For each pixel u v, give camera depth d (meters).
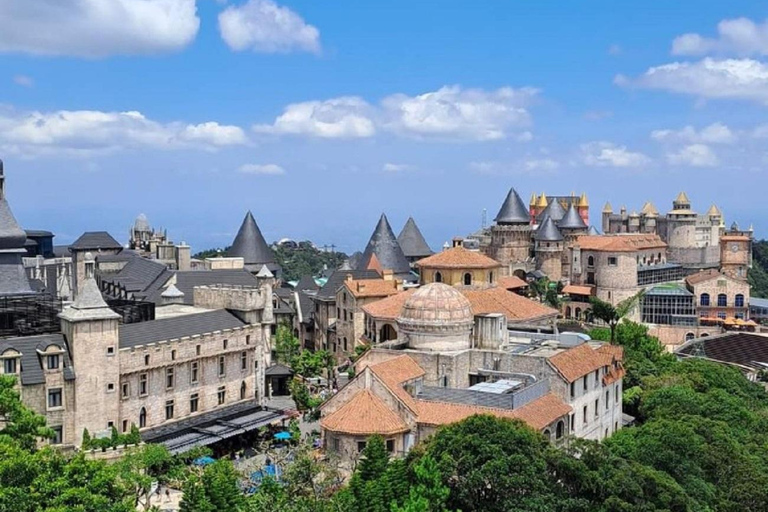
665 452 89.19
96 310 105.19
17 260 123.88
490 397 94.50
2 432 81.50
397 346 114.56
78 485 66.62
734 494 88.62
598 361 112.25
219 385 123.38
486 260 160.25
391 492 75.75
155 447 93.56
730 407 119.00
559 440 84.31
